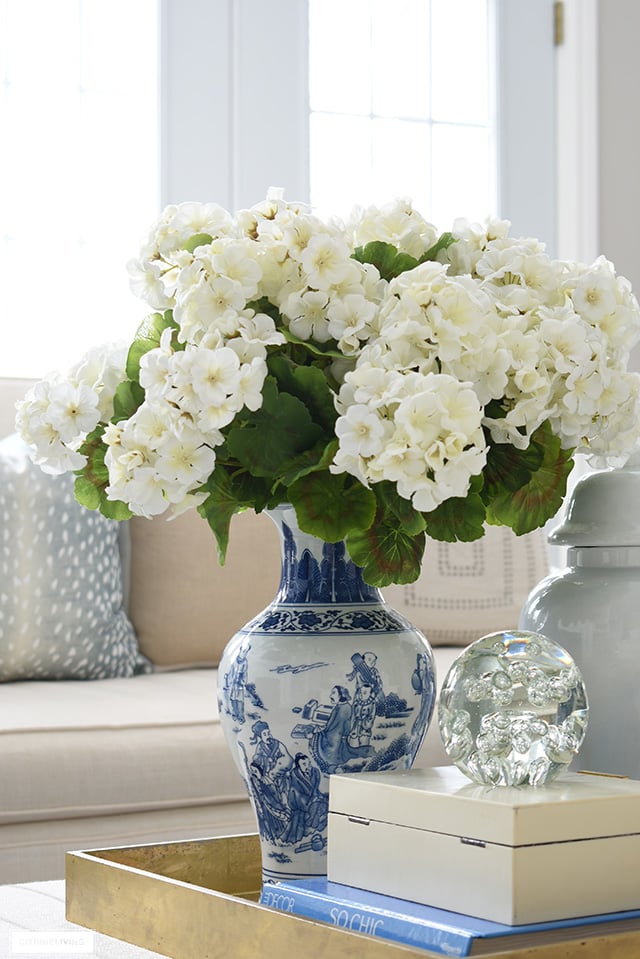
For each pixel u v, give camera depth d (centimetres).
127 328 304
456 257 98
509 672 82
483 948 71
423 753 189
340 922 79
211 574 244
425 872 78
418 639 102
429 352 88
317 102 331
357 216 101
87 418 95
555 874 74
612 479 114
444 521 91
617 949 72
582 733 83
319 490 90
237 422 92
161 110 310
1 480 222
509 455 95
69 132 301
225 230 96
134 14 308
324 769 97
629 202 361
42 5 299
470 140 350
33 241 296
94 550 229
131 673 233
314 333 91
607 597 109
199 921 85
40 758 167
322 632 98
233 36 318
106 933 94
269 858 99
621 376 97
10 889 116
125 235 305
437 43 346
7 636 218
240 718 99
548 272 96
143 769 172
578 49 355
